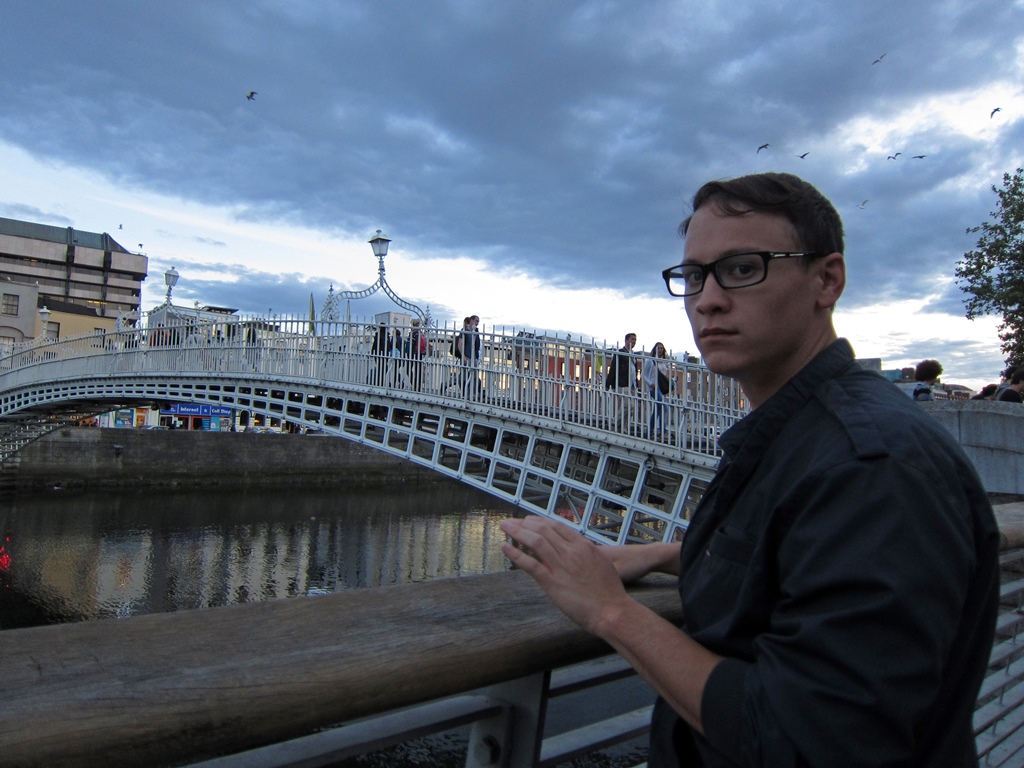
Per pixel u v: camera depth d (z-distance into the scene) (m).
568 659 1.26
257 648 0.97
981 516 1.03
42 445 37.53
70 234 96.94
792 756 0.86
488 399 14.39
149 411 56.28
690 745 1.23
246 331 20.59
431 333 15.79
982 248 17.80
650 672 1.07
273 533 32.31
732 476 1.19
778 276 1.22
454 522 37.91
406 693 1.01
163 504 37.88
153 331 24.59
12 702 0.76
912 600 0.84
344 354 17.50
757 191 1.24
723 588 1.12
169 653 0.92
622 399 12.13
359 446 49.06
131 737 0.78
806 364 1.24
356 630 1.08
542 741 1.37
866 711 0.81
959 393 21.81
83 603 21.17
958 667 1.00
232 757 1.00
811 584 0.91
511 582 1.44
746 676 0.96
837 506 0.94
